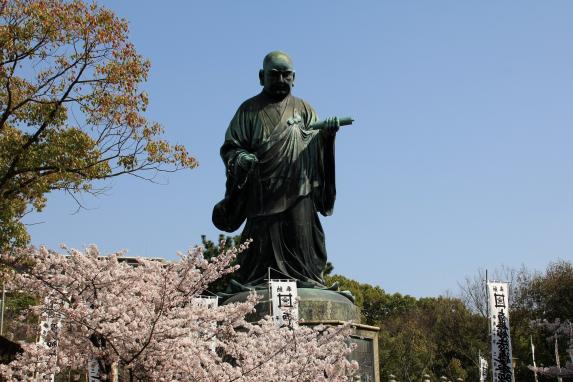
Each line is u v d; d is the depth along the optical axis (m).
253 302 15.48
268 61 24.36
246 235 23.34
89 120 21.28
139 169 21.73
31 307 14.09
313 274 23.28
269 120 23.84
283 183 23.06
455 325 55.69
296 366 15.49
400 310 71.31
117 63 21.38
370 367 21.89
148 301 14.02
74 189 21.81
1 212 20.33
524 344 51.06
